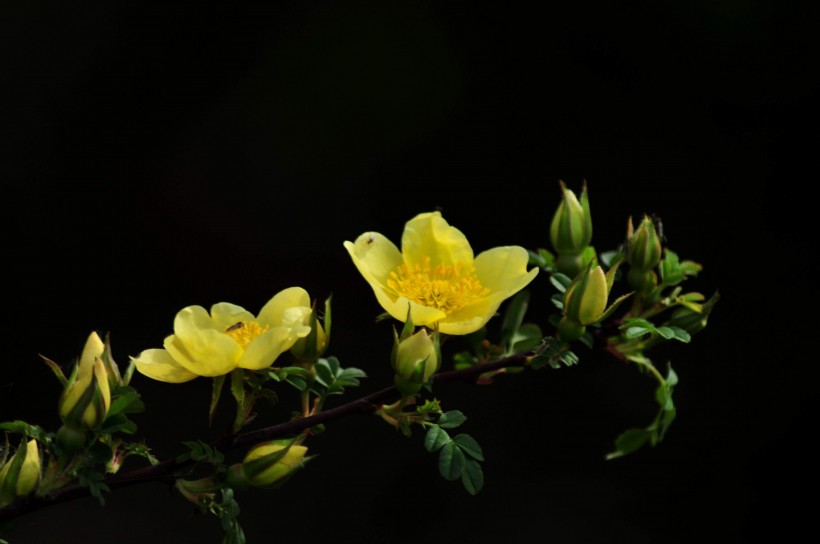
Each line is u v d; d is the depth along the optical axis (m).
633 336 0.85
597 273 0.84
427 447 0.83
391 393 0.84
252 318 0.84
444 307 0.85
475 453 0.83
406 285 0.85
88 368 0.82
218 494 0.84
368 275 0.85
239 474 0.83
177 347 0.82
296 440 0.83
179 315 0.83
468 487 0.83
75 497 0.82
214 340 0.82
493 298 0.85
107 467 0.83
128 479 0.82
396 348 0.83
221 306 0.84
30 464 0.82
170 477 0.83
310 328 0.84
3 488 0.82
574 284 0.85
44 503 0.82
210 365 0.82
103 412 0.82
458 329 0.84
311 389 0.85
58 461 0.82
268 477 0.83
